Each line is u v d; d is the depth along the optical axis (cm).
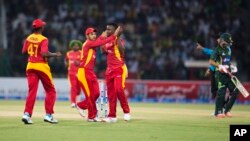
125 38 10150
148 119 4944
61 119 4841
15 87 8712
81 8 10744
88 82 4509
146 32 10275
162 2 10681
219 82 5184
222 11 10506
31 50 4306
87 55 4488
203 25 10350
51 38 10219
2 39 9406
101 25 10469
